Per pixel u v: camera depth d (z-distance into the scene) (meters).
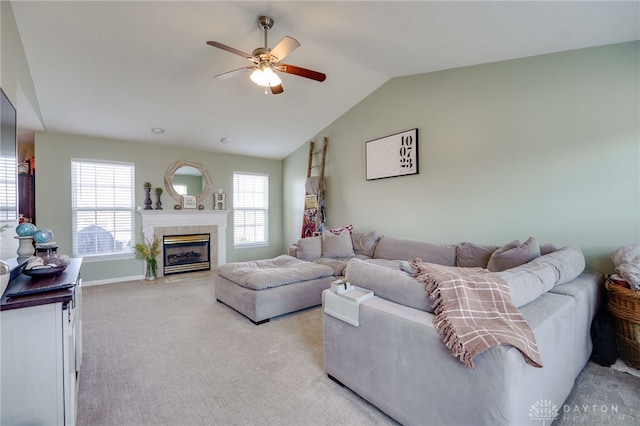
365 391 1.78
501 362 1.19
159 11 2.66
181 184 6.38
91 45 2.96
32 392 1.37
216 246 5.95
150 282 4.92
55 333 1.40
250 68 2.76
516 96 3.12
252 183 6.50
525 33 2.48
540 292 1.69
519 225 3.12
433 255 3.54
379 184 4.61
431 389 1.43
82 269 4.66
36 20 2.60
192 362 2.34
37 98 3.63
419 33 2.69
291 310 3.35
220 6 2.63
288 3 2.51
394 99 4.33
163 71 3.46
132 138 4.97
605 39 2.47
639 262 2.13
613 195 2.55
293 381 2.07
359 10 2.44
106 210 4.89
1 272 1.39
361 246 4.47
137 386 2.02
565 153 2.81
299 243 4.60
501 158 3.24
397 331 1.58
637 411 1.72
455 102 3.64
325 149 5.52
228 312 3.48
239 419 1.70
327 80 4.18
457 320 1.35
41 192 4.38
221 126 4.95
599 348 2.20
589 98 2.67
